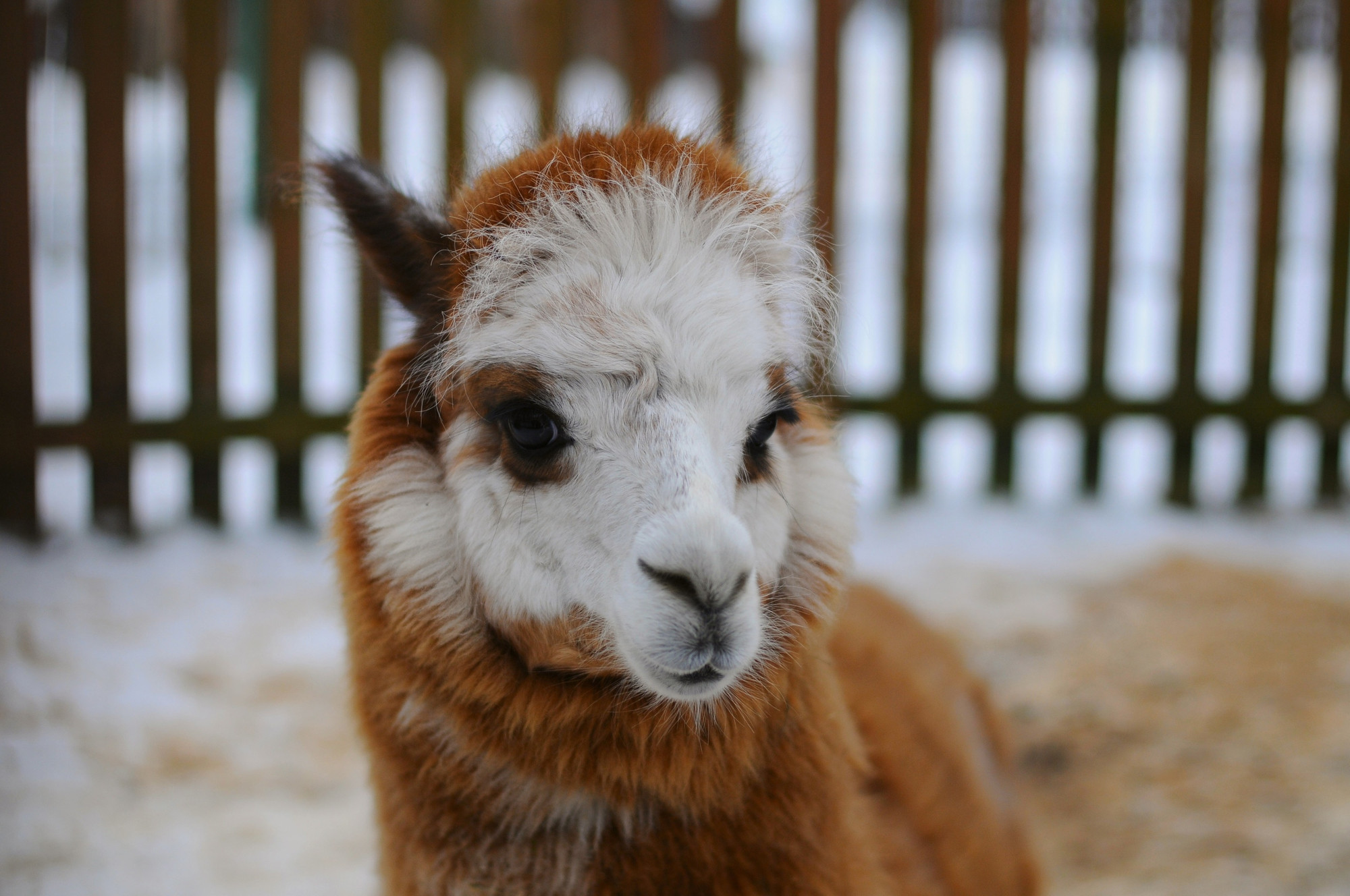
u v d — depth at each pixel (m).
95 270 6.25
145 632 5.32
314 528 6.74
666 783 2.01
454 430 2.12
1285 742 4.44
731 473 1.99
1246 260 8.25
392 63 6.59
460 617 2.08
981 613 5.66
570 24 6.68
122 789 4.11
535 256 2.03
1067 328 11.89
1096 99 7.07
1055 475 8.14
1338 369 7.40
